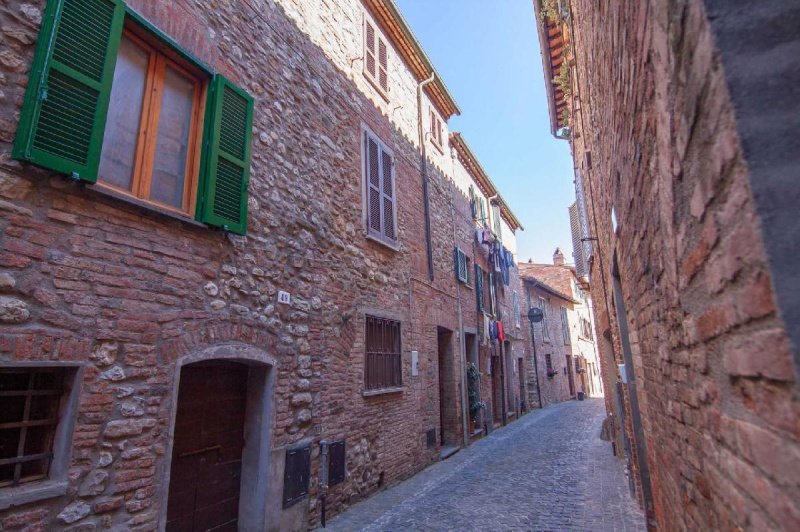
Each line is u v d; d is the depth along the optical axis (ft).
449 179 43.52
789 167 2.92
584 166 26.00
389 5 31.45
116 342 11.96
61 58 11.43
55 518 10.37
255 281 16.99
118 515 11.53
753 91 3.09
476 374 44.24
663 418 9.93
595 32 11.68
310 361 19.65
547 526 18.92
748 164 3.00
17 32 10.92
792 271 2.76
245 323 16.24
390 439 26.07
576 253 43.55
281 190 19.04
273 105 19.26
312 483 19.13
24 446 10.52
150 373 12.67
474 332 44.73
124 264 12.43
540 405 72.84
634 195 8.79
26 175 10.68
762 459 3.48
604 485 25.41
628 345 18.95
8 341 9.96
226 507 16.21
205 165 15.33
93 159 11.64
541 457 34.19
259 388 17.37
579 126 25.94
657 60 4.97
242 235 16.22
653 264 8.18
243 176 16.55
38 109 10.75
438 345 37.52
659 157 5.78
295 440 18.30
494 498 23.38
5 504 9.58
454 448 36.27
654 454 12.53
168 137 14.85
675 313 6.70
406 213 32.37
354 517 20.35
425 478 27.78
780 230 2.85
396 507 21.83
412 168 34.76
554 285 103.14
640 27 5.74
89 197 11.83
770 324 2.98
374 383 25.25
